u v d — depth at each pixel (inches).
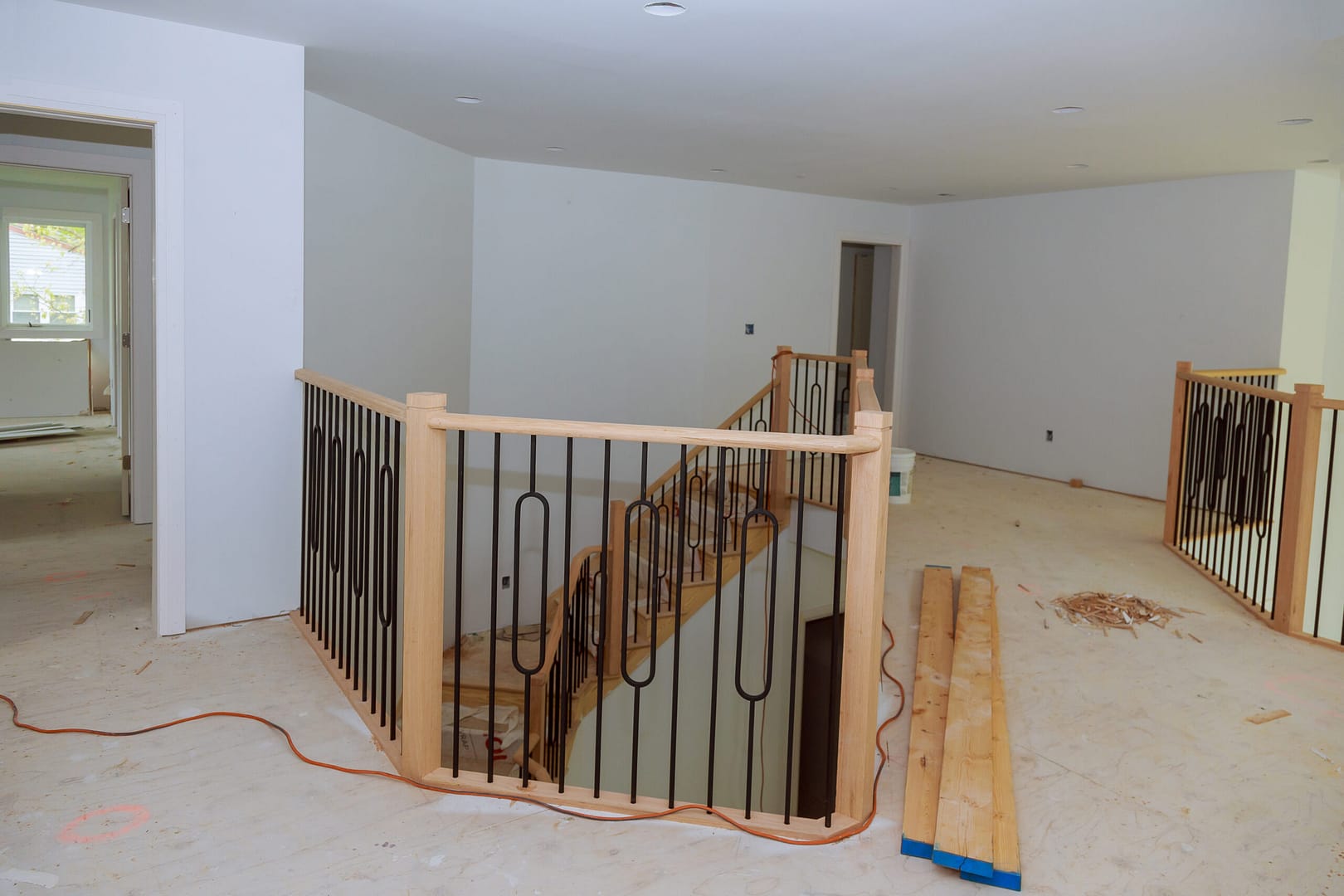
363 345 216.4
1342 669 147.6
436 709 104.5
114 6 133.3
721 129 217.9
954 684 128.4
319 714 121.1
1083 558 212.1
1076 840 96.2
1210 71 153.9
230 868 87.8
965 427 341.1
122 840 91.9
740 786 281.3
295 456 157.3
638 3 129.8
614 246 293.7
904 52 148.7
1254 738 121.6
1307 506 161.5
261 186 150.3
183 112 142.6
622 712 246.7
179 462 146.1
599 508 301.7
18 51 130.4
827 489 283.4
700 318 310.2
